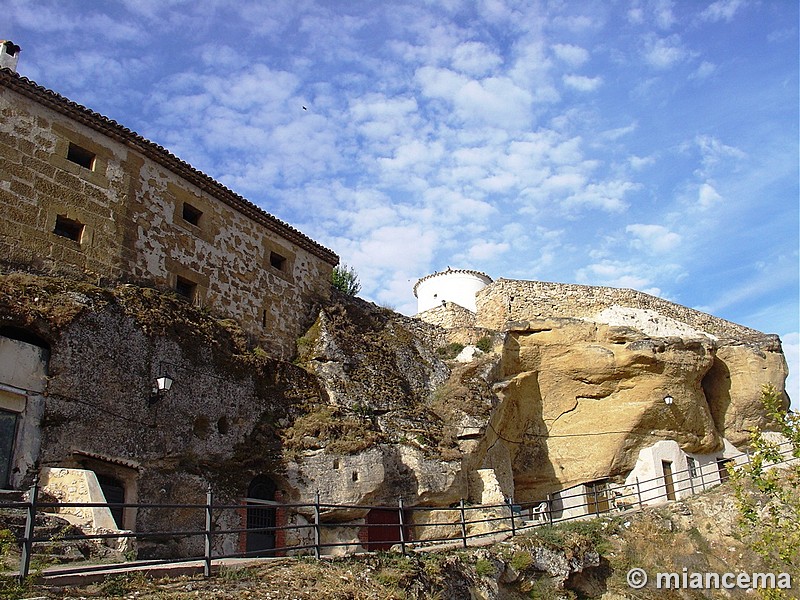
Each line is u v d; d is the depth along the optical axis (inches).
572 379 1117.1
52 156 673.6
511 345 1107.3
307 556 500.1
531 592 677.3
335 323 924.0
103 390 611.2
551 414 1120.8
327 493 735.7
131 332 649.0
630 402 1105.4
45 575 349.4
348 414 808.9
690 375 1136.2
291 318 901.8
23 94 662.5
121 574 387.5
